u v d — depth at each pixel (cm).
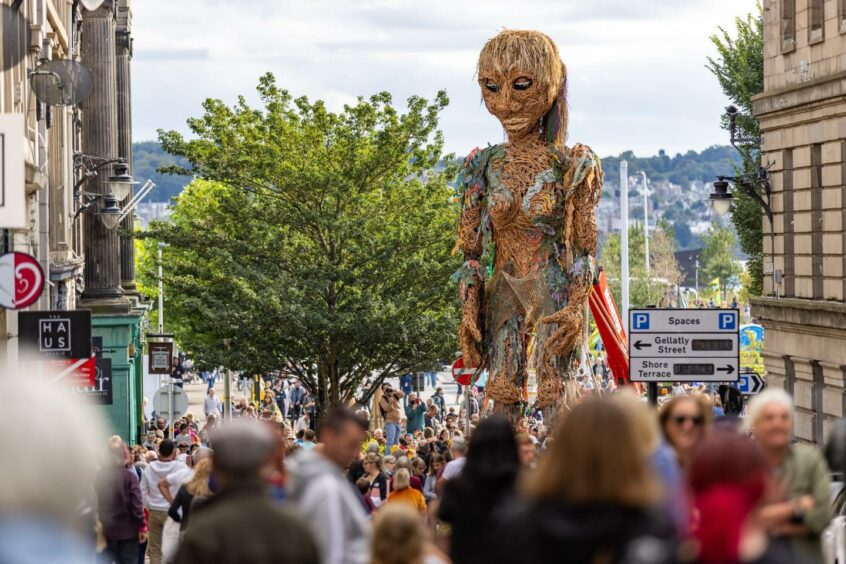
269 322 5169
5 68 3388
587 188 3728
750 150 7281
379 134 5384
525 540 867
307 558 962
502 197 3731
